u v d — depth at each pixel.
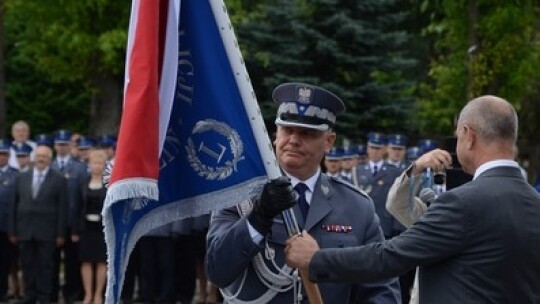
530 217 6.02
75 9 26.16
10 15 30.95
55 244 19.61
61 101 38.28
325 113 6.88
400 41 26.27
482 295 5.91
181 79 6.55
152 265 19.52
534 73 21.56
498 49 21.03
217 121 6.50
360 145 24.14
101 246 19.38
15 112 37.81
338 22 25.58
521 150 34.41
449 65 22.78
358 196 7.19
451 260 6.02
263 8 26.12
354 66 25.98
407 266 6.04
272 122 25.09
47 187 19.59
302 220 6.95
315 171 7.07
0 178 20.50
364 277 6.16
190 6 6.53
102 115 29.44
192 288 19.88
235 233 6.41
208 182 6.50
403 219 7.98
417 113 27.66
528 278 5.98
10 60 37.47
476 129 6.20
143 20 6.21
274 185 6.31
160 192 6.52
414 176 7.77
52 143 23.56
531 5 21.52
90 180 19.52
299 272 6.64
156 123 6.16
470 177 7.98
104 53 26.59
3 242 20.52
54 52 28.28
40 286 19.61
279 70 25.70
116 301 6.24
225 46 6.49
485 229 5.93
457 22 21.45
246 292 6.84
